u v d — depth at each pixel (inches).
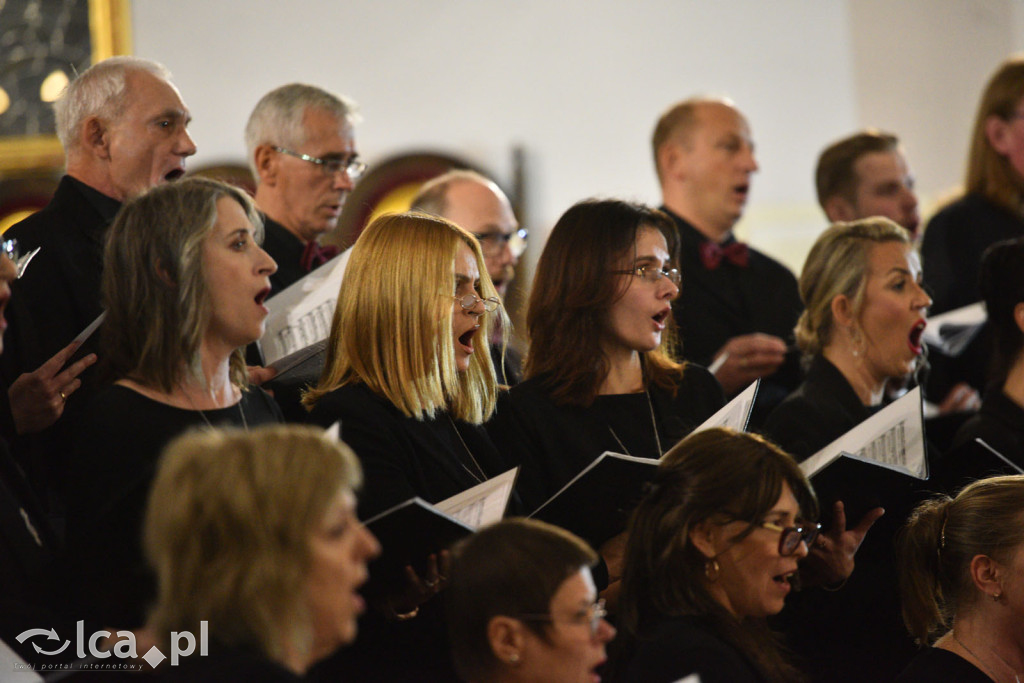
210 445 253.4
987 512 415.5
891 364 567.2
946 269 822.5
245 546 243.6
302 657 250.8
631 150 1169.4
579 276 491.2
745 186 746.2
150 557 252.8
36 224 512.4
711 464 363.3
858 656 523.8
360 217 1080.8
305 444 255.3
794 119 1232.8
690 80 1197.7
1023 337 574.6
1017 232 823.1
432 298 445.4
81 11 999.6
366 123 1101.1
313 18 1085.8
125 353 402.3
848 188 791.7
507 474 400.5
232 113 1055.6
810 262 583.8
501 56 1140.5
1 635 366.9
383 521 356.8
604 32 1171.9
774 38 1229.1
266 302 508.7
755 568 358.9
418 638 404.2
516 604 306.7
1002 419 572.1
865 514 462.9
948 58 1278.3
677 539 358.0
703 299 723.4
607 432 485.7
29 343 483.2
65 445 471.2
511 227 668.1
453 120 1123.9
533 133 1144.2
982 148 833.5
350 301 453.1
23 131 983.6
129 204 411.2
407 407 442.6
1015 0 1288.1
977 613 413.1
